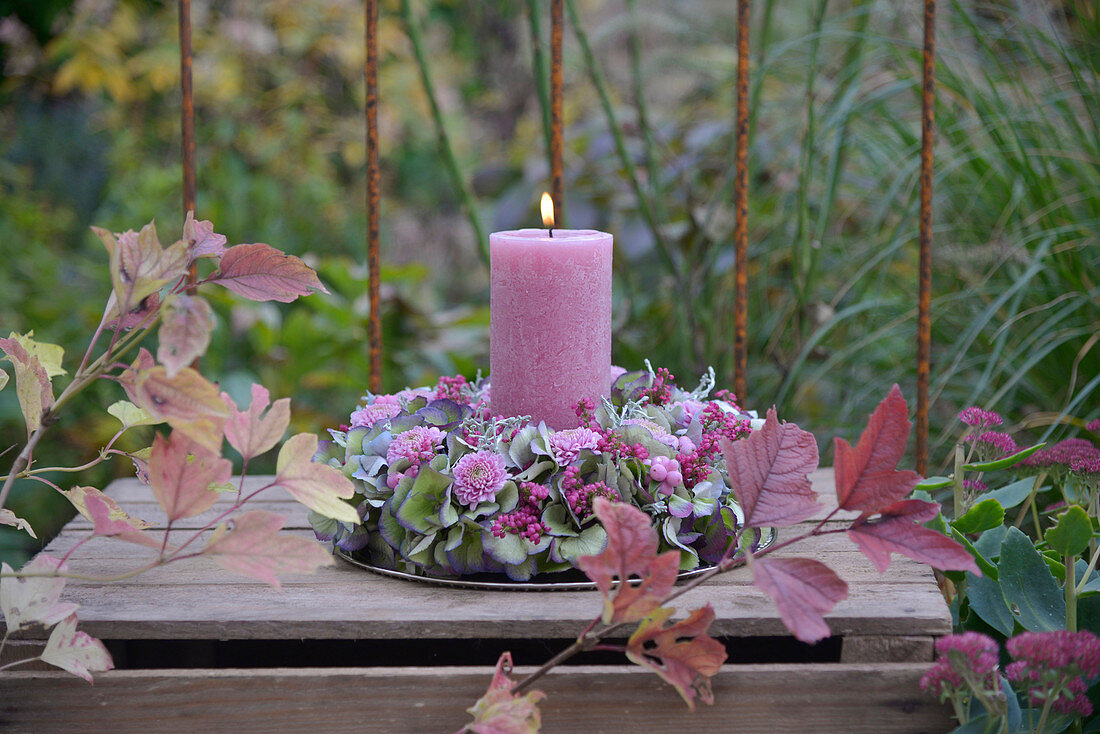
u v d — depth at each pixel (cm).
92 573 164
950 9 216
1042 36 203
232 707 156
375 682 156
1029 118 203
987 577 165
